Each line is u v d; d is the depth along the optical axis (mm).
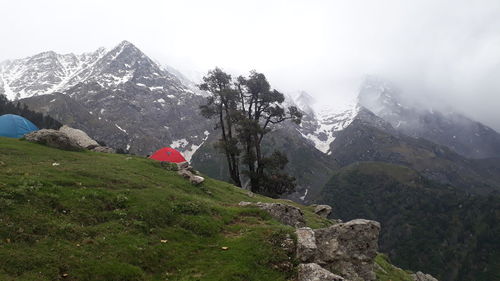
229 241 21297
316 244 21406
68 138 37312
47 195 19906
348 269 20969
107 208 21438
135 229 19844
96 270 15367
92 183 24375
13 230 15938
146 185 27594
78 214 19500
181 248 19625
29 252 14930
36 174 23281
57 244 16203
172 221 22500
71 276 14625
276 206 29094
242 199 37625
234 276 17406
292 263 19406
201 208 25188
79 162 30906
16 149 30625
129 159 36875
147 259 17578
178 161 52500
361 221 23125
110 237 18203
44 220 17531
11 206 17500
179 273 17391
